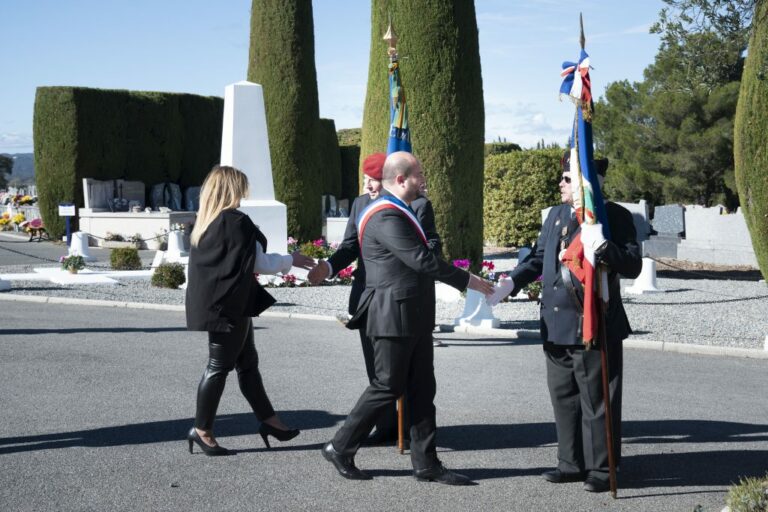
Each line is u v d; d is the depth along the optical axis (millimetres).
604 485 5254
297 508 4930
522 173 25594
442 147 16141
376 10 16594
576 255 5195
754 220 10883
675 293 16953
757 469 5723
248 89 17094
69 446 6160
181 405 7469
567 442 5449
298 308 14453
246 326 5812
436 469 5410
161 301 15305
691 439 6492
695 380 8984
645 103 34500
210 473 5562
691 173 32688
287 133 23484
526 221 25672
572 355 5328
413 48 16047
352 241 6410
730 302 15461
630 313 13938
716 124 32125
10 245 30422
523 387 8375
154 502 5004
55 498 5051
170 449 6105
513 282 5531
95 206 31969
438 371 9203
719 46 10164
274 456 5965
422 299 5285
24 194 51656
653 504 5047
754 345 10953
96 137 32188
